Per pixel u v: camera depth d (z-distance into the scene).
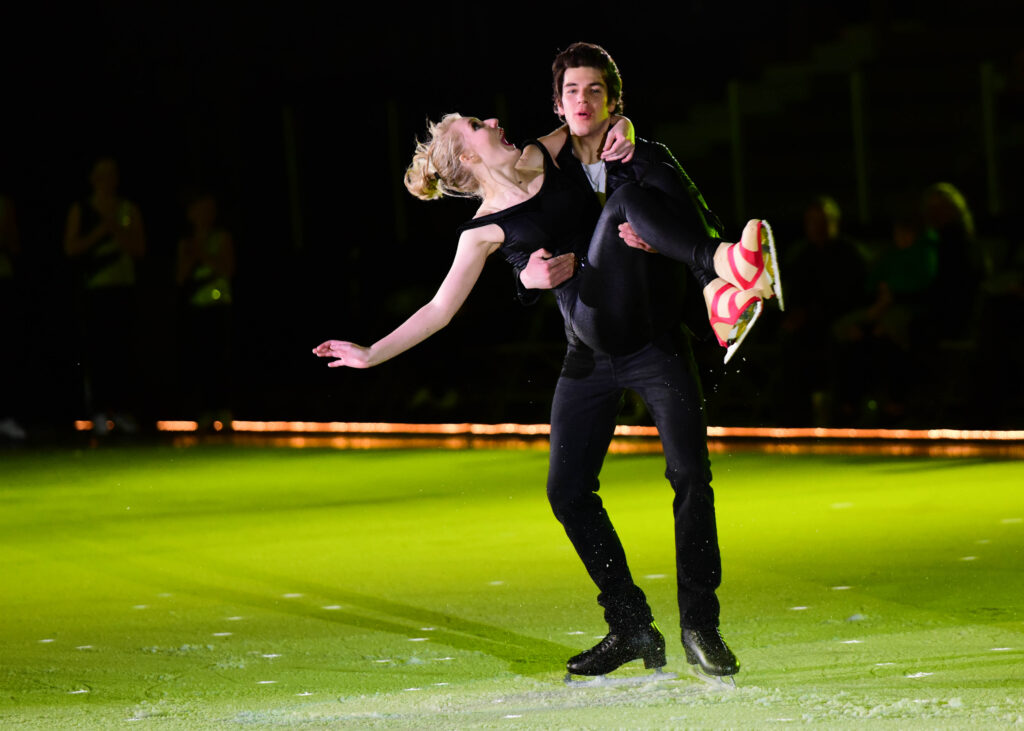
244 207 52.44
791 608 16.61
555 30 52.69
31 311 46.53
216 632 16.62
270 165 52.78
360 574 19.83
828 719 11.93
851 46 49.28
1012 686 12.76
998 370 34.00
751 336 38.41
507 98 52.25
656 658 13.84
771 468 29.39
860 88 44.84
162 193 52.50
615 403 13.81
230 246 43.06
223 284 42.94
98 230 42.59
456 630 16.31
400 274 43.44
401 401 42.66
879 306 34.97
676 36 53.25
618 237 13.06
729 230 46.41
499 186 13.46
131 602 18.55
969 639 14.74
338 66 53.09
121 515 26.39
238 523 24.91
